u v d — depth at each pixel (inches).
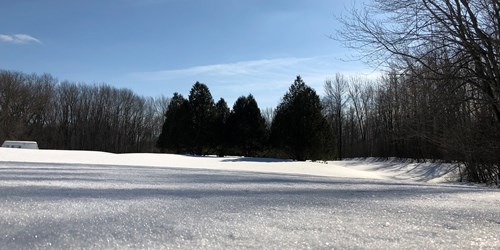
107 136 2751.0
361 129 2532.0
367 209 150.4
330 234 110.0
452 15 476.7
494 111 548.4
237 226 113.9
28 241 91.2
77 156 943.0
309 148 1214.3
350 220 129.2
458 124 593.0
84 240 93.7
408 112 603.5
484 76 494.3
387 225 123.9
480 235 115.3
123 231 102.8
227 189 201.8
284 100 1278.3
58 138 2578.7
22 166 389.4
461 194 214.5
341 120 2426.2
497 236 114.7
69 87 2669.8
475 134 603.8
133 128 2908.5
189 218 121.0
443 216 141.2
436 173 1043.3
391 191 218.2
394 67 512.7
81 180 227.8
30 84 2370.8
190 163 909.8
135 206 136.6
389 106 673.6
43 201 138.0
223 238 101.4
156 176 283.7
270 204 152.7
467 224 128.9
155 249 89.8
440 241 107.6
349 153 2554.1
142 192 176.1
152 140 3031.5
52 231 99.6
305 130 1211.9
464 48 484.7
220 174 341.1
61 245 89.5
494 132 592.1
